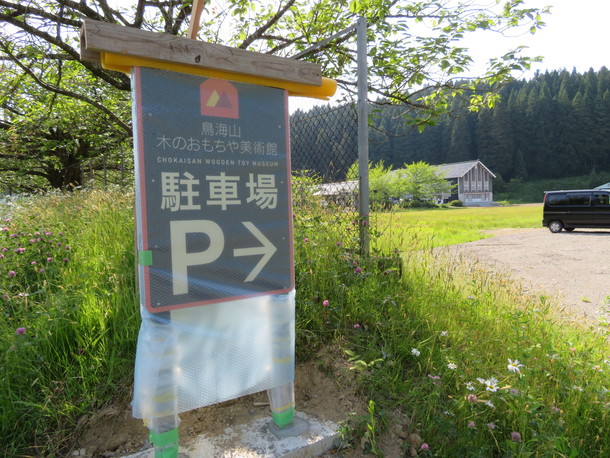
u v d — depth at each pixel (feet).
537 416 7.73
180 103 6.31
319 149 14.94
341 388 8.64
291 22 20.26
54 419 7.12
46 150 34.04
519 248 41.04
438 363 9.22
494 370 9.18
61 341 8.16
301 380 9.06
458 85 18.26
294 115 16.34
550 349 9.81
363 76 12.59
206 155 6.57
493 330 11.00
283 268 7.41
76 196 20.12
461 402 7.87
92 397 7.55
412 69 17.46
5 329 7.95
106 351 8.15
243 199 6.95
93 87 25.50
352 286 10.95
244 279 6.97
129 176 37.86
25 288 10.14
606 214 52.54
